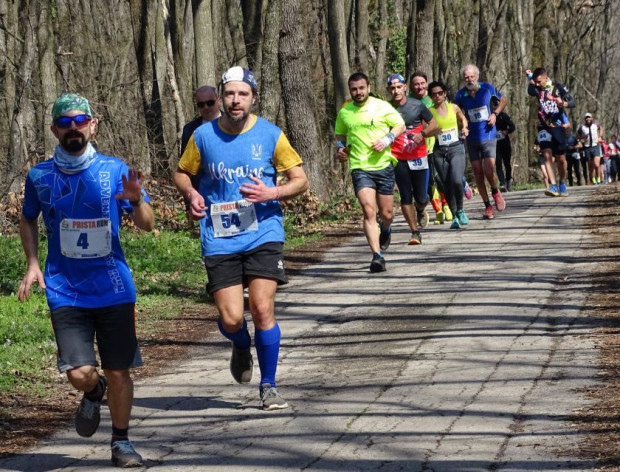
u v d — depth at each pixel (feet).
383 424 28.48
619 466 23.27
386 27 167.43
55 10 126.21
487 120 74.08
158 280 59.72
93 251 25.36
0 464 26.78
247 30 135.64
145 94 121.70
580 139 149.28
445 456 25.12
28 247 25.95
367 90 54.34
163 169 103.40
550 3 221.46
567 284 48.52
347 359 37.55
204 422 30.12
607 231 64.90
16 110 94.48
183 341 43.32
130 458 25.81
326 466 24.97
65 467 26.27
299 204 87.20
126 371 25.95
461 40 183.93
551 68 221.46
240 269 30.58
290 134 96.84
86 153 25.54
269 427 28.99
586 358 34.42
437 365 35.29
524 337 38.52
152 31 130.00
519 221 73.41
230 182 30.17
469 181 152.87
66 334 25.21
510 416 28.37
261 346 31.07
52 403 33.81
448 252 61.31
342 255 66.08
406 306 46.55
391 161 55.93
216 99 46.19
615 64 265.34
